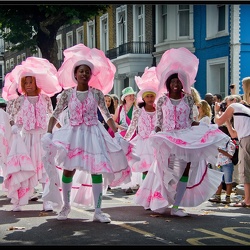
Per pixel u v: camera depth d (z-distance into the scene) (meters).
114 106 11.71
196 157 7.12
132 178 9.57
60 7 18.73
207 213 7.76
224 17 18.98
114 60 24.61
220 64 19.34
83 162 6.65
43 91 8.16
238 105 8.29
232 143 8.77
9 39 20.11
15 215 7.46
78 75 6.85
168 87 7.32
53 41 20.34
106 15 25.92
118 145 7.00
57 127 8.10
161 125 7.38
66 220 7.05
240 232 6.32
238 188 10.01
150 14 22.64
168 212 7.76
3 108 8.80
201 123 7.33
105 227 6.56
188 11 20.48
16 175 7.72
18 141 7.82
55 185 6.95
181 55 7.34
